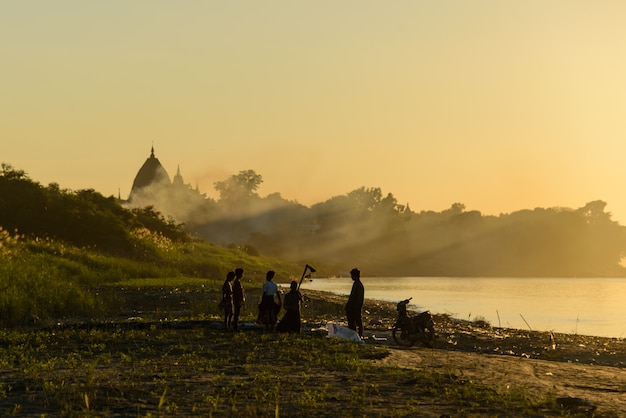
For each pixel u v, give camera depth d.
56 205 74.56
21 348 19.36
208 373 15.62
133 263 59.41
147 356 18.25
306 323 28.55
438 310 47.47
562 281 145.50
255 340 21.42
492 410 12.41
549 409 12.63
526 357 22.78
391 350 20.25
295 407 12.38
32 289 31.84
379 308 43.50
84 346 20.08
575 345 26.27
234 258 103.50
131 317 30.91
